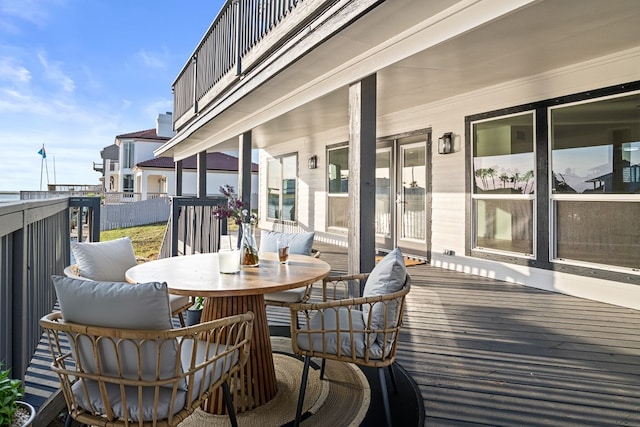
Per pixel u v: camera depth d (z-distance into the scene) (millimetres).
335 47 3365
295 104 4656
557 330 3264
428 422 2023
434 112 5902
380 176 7125
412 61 3789
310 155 8977
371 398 2273
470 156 5336
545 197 4457
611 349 2883
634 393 2281
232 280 2270
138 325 1499
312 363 2750
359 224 3564
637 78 3639
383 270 2113
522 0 2287
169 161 20594
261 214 11625
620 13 2793
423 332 3230
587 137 4070
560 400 2215
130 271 2512
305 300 3127
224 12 5578
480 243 5293
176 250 5926
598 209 4020
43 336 3115
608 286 3949
